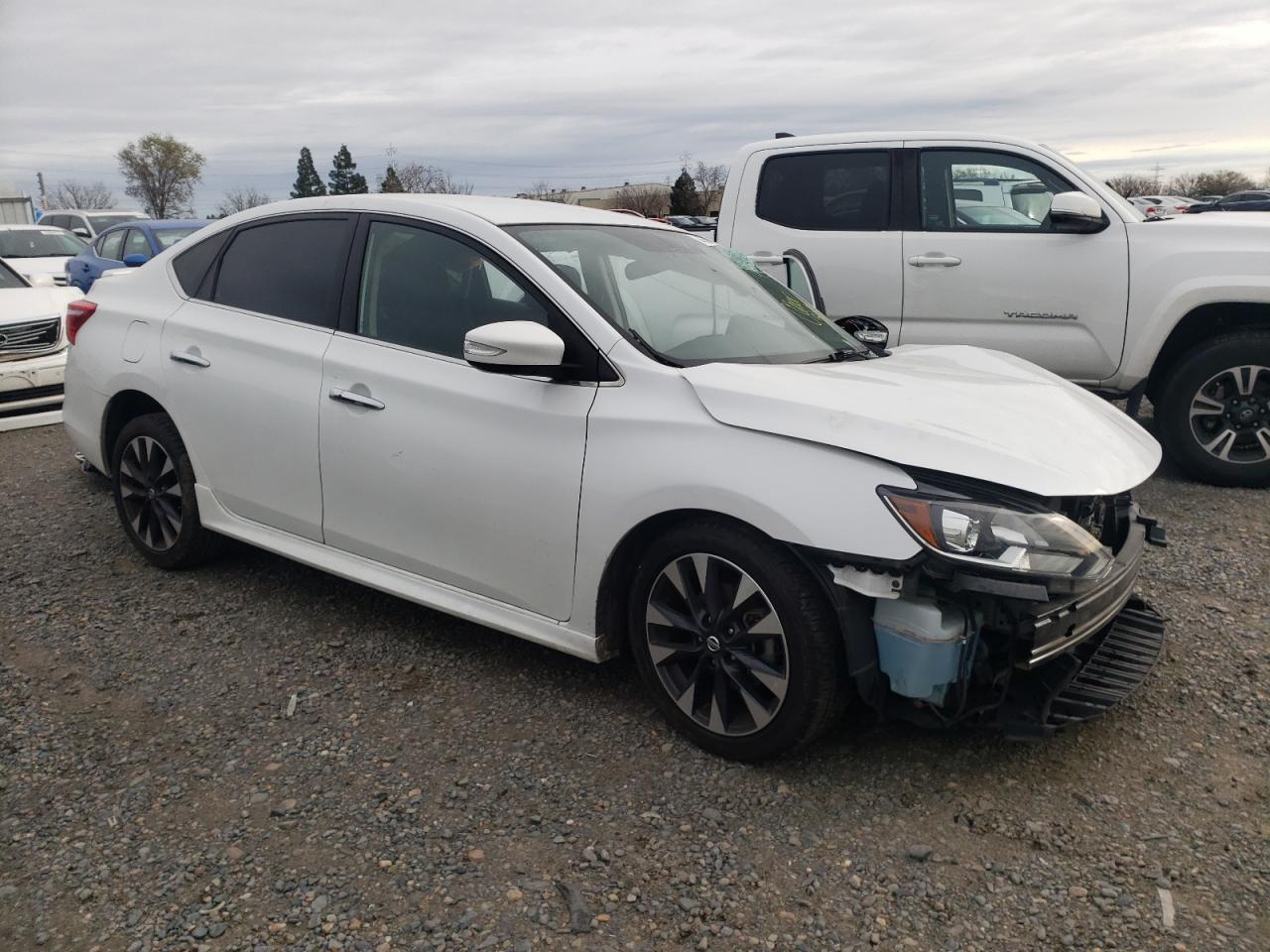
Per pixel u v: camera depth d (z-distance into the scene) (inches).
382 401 137.5
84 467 242.1
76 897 95.0
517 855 101.1
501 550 128.4
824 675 107.0
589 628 123.5
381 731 125.3
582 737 123.3
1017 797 110.4
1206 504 213.8
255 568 180.4
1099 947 88.2
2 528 203.8
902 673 103.6
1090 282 223.6
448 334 135.0
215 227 171.9
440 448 131.3
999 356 154.3
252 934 90.0
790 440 107.3
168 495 173.8
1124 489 107.7
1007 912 92.7
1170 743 121.6
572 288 126.4
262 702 132.6
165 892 95.8
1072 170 229.1
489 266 132.9
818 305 209.5
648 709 130.0
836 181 247.3
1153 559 181.3
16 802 110.6
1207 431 224.2
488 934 90.0
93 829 105.6
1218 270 212.7
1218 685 135.3
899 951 88.0
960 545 98.3
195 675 140.1
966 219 235.9
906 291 238.7
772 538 107.3
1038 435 111.0
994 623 104.5
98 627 155.8
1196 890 95.6
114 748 121.6
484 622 133.0
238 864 99.8
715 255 160.7
